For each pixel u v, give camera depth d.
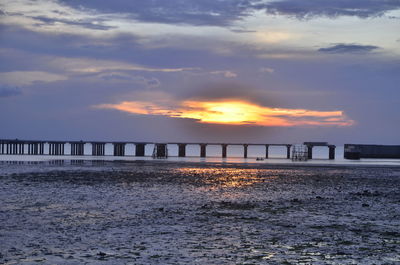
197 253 18.27
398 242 20.59
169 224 24.66
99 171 63.44
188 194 38.69
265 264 16.66
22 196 35.59
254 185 47.44
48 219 25.84
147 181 49.78
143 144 132.75
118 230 22.92
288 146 136.00
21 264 16.45
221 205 32.25
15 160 93.81
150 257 17.55
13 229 22.91
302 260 17.25
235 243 20.17
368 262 17.05
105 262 16.77
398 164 96.06
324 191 42.56
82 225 24.20
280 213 28.78
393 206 32.50
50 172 60.31
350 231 23.12
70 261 16.88
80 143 133.12
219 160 109.94
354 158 126.56
